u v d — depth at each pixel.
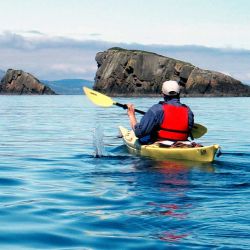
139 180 7.39
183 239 4.27
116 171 8.29
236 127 19.39
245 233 4.39
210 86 93.62
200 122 22.16
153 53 100.12
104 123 21.77
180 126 9.44
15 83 123.81
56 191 6.66
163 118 9.38
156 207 5.54
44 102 60.09
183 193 6.34
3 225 4.91
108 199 6.05
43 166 9.12
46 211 5.49
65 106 45.53
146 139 10.16
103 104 11.53
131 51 101.56
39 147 12.56
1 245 4.27
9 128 18.92
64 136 15.70
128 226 4.77
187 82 94.19
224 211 5.25
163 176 7.71
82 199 6.10
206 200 5.88
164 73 95.88
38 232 4.65
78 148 12.28
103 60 104.19
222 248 3.97
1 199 6.18
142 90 97.06
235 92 94.00
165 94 9.52
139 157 9.94
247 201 5.80
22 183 7.36
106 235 4.50
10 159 10.23
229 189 6.61
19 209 5.60
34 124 21.08
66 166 9.06
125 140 11.40
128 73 98.69
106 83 100.50
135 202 5.84
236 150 11.58
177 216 5.07
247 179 7.42
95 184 7.14
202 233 4.42
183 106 9.51
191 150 9.12
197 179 7.43
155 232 4.52
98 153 10.55
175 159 9.36
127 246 4.18
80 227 4.79
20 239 4.44
